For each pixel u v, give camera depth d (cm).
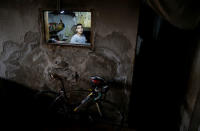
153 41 371
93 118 473
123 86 417
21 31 446
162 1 258
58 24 420
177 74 375
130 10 353
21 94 526
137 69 398
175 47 361
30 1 411
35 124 452
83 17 396
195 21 252
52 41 440
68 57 436
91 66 425
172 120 408
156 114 424
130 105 435
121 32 373
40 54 456
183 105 345
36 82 495
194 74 298
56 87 480
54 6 397
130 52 382
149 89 408
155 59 381
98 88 393
